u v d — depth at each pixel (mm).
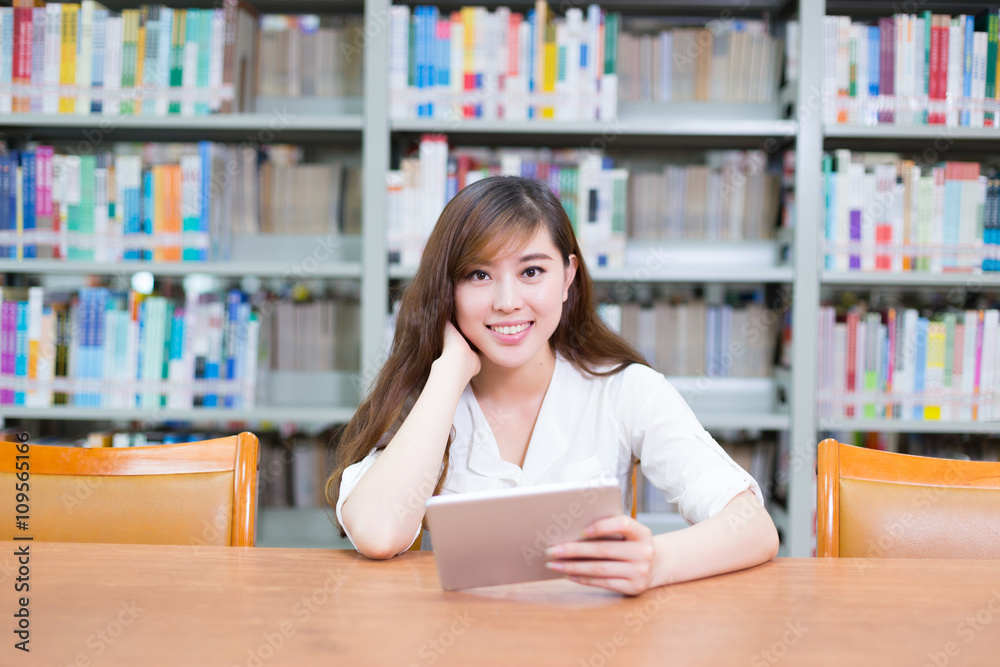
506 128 1872
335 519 1007
